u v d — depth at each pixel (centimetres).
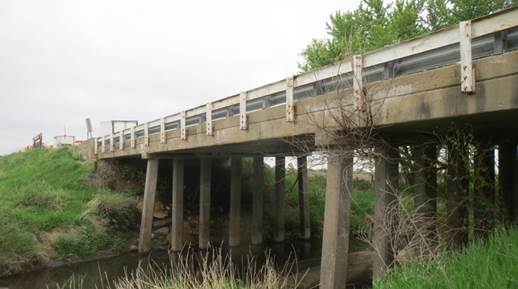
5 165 2684
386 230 579
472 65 481
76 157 2280
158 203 1770
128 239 1580
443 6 1534
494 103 462
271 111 828
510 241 426
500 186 820
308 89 759
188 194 1864
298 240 1742
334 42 1631
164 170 1934
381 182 654
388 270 496
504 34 465
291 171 1577
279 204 1684
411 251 509
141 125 1576
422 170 684
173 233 1506
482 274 341
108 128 2102
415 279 395
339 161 649
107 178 1888
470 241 598
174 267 1269
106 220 1568
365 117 605
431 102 529
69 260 1375
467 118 527
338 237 647
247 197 1916
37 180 1953
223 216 1819
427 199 679
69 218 1507
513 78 446
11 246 1234
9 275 1214
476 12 1436
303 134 745
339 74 636
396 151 684
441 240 577
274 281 634
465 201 671
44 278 1206
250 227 1762
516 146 825
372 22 1666
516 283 324
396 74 594
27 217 1426
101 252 1462
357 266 1072
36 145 3250
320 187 2145
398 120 572
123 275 1222
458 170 662
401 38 1526
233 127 975
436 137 686
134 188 1875
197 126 1173
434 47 524
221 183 1945
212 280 620
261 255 1464
